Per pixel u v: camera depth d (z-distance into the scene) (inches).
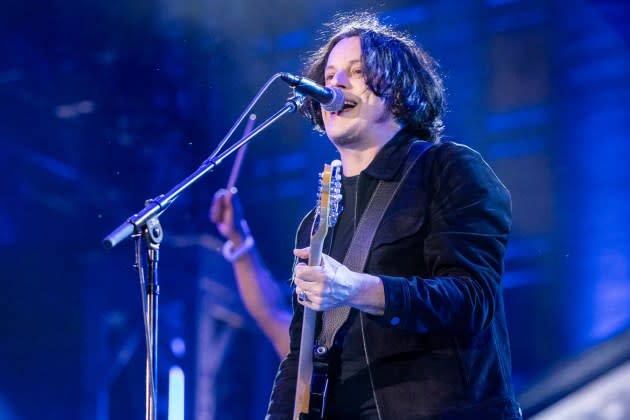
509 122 658.8
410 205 267.7
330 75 299.1
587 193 644.1
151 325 269.1
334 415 260.1
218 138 679.7
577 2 642.8
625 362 289.4
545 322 647.8
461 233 255.8
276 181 691.4
